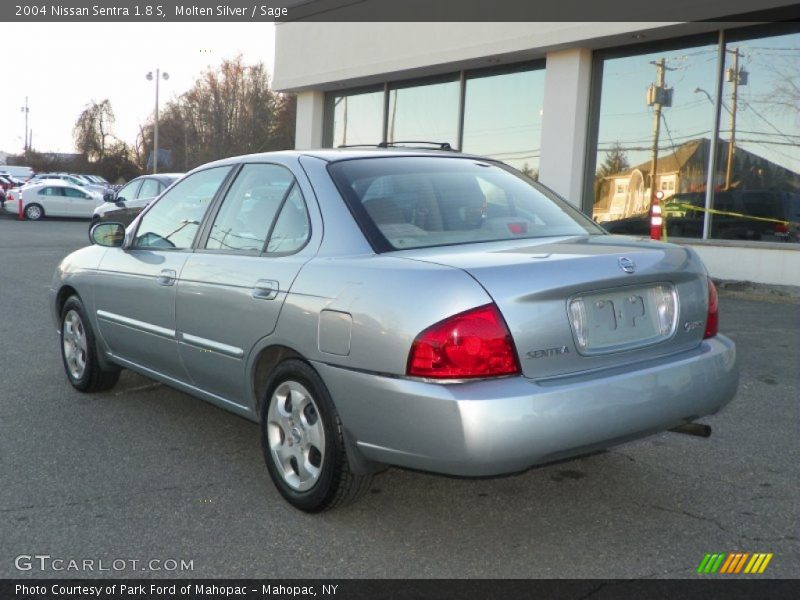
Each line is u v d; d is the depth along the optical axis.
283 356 3.88
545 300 3.22
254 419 4.15
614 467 4.39
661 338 3.56
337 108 18.14
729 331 8.00
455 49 14.07
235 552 3.41
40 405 5.52
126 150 76.25
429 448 3.13
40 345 7.43
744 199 11.31
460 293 3.13
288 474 3.84
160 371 4.91
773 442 4.79
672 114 12.01
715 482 4.18
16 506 3.86
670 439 4.84
